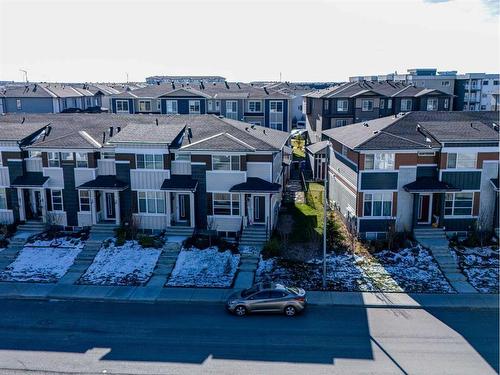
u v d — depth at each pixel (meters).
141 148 34.56
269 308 25.45
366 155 32.84
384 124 37.09
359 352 21.75
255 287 26.42
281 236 34.84
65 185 36.12
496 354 21.47
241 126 40.59
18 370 20.94
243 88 71.56
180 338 23.34
